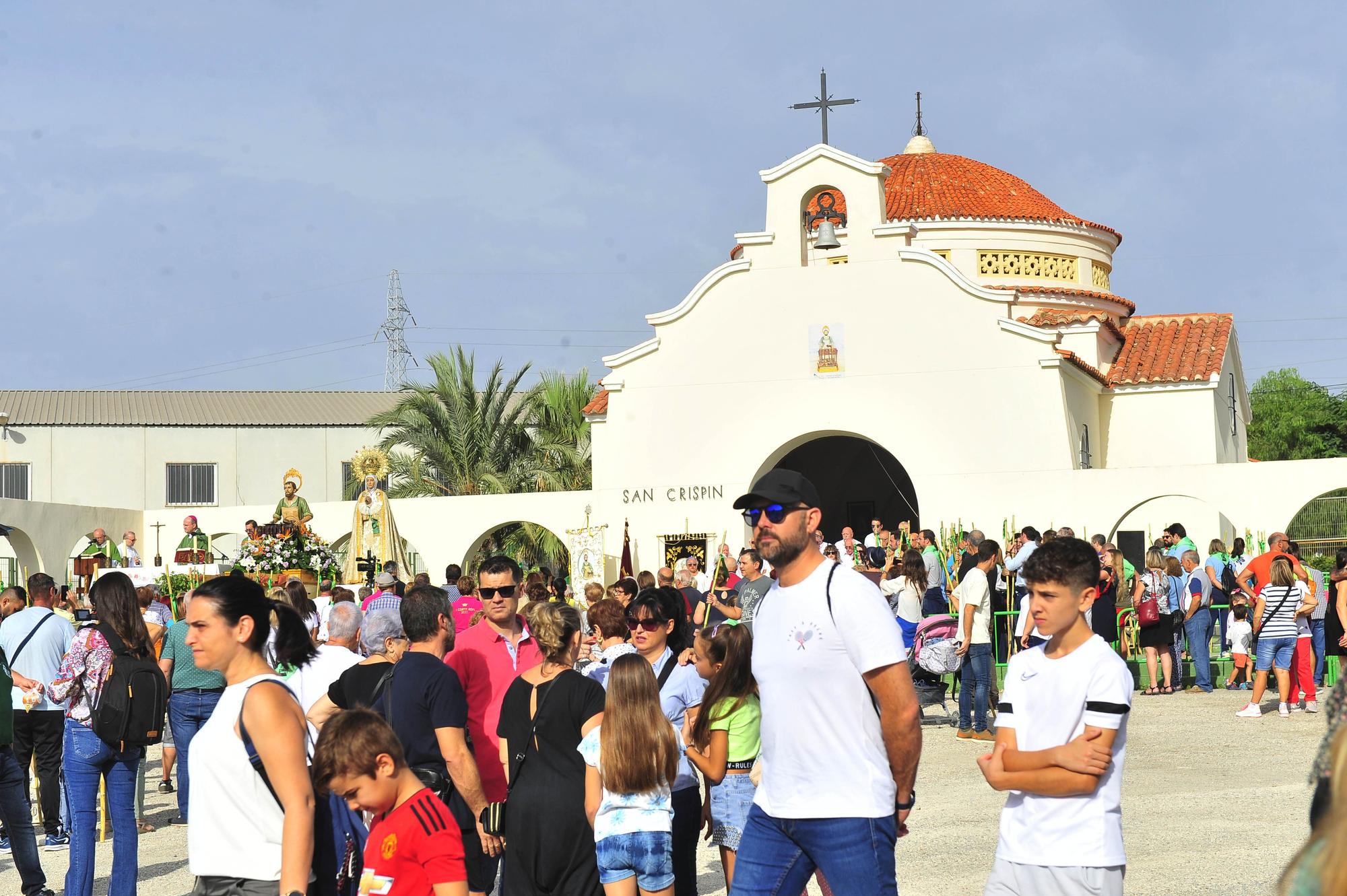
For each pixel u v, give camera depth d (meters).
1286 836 10.73
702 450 30.20
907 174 35.38
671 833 7.65
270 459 51.44
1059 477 27.59
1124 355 32.72
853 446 35.94
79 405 51.75
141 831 13.34
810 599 6.14
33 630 12.22
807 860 6.17
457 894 5.70
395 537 31.78
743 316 30.12
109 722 8.96
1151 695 20.16
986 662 16.50
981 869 10.12
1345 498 43.25
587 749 7.50
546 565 40.31
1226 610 21.94
